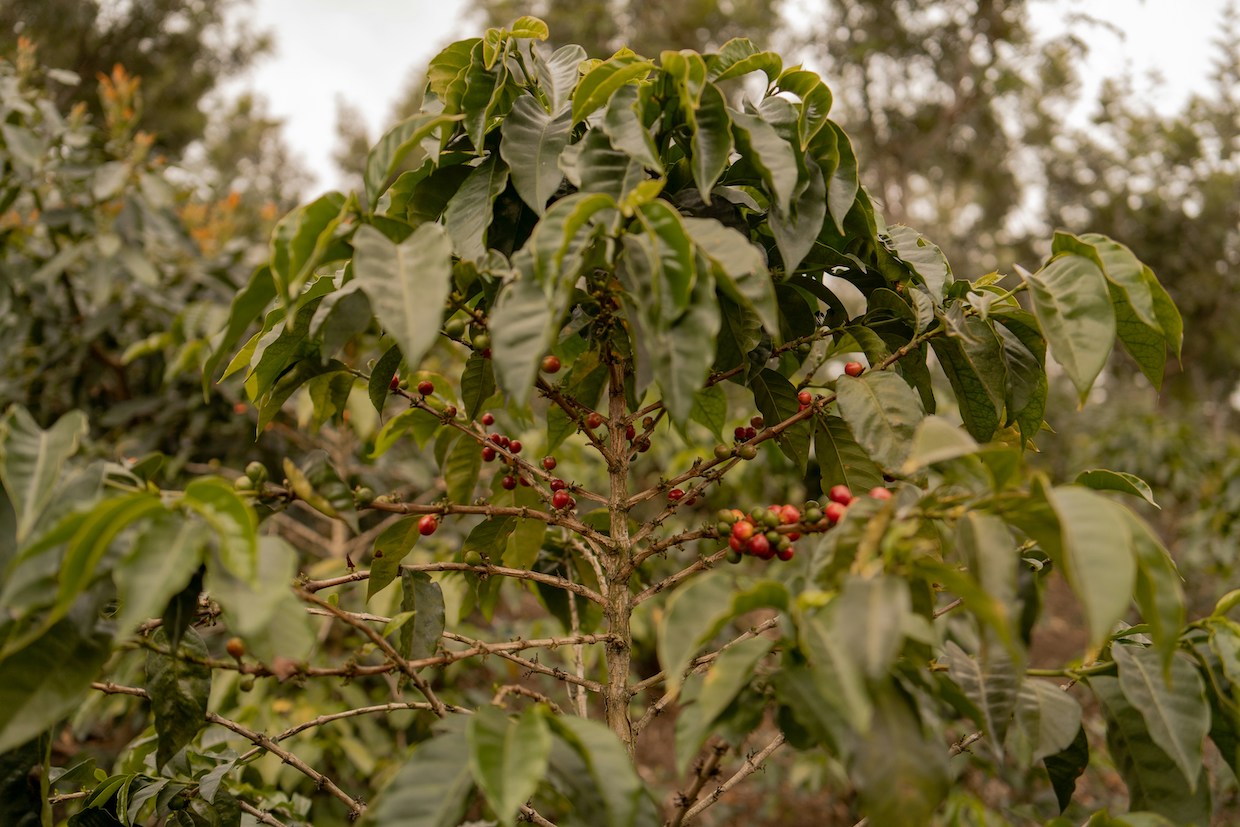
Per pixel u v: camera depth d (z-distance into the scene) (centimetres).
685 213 127
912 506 95
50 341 373
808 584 96
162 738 113
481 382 146
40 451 92
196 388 361
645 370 123
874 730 86
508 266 111
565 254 102
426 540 314
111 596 96
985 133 1177
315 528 398
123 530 92
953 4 1027
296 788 269
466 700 293
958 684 103
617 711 131
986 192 1323
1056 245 124
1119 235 1392
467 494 168
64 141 342
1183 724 99
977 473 102
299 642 91
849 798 363
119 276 374
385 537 141
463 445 165
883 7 1045
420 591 132
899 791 83
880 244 140
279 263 102
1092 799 312
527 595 475
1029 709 104
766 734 376
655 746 480
